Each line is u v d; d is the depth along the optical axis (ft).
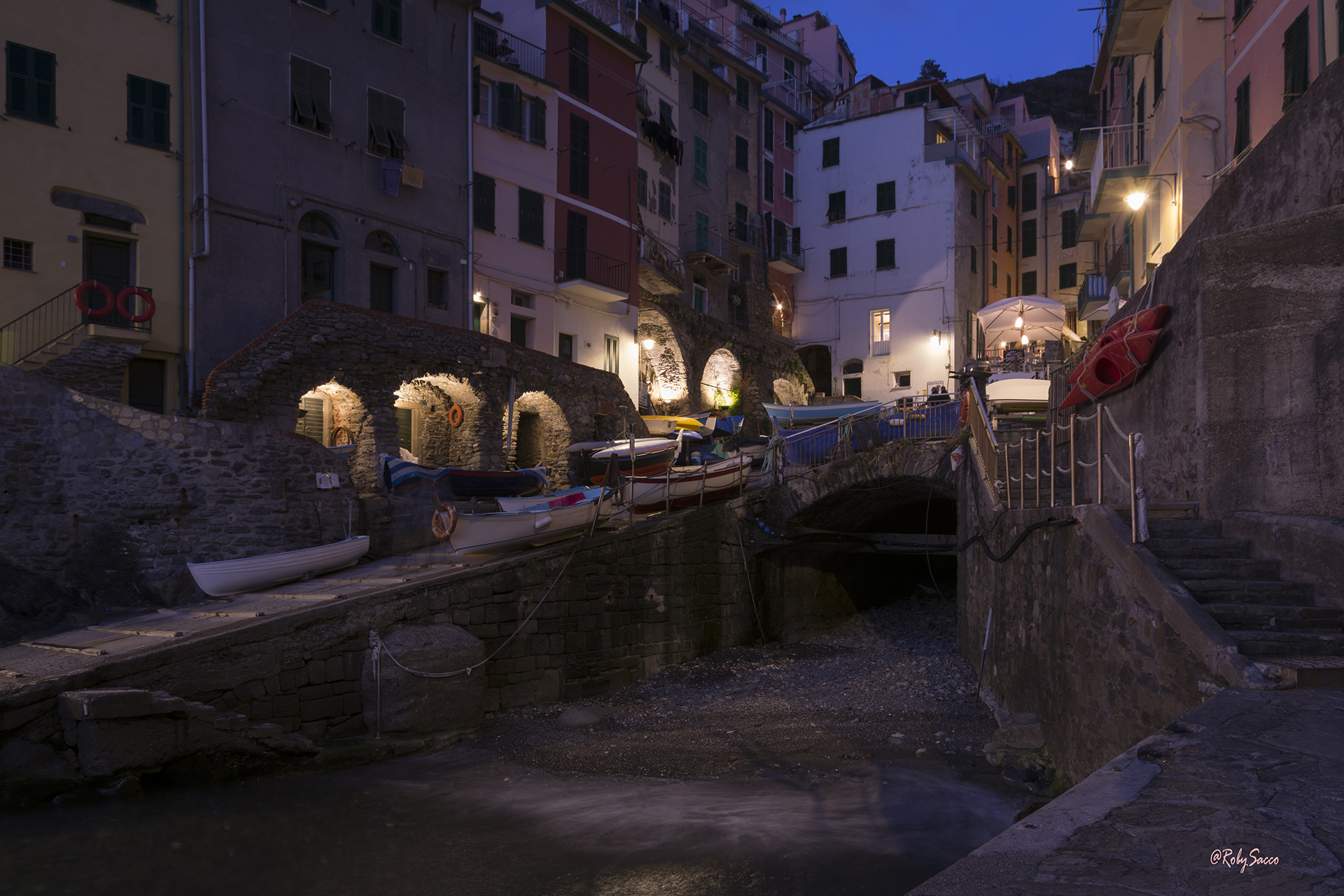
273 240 68.49
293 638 40.68
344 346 67.00
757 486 80.59
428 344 73.20
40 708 32.50
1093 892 9.04
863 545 81.00
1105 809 11.74
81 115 59.41
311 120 71.61
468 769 40.19
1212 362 29.17
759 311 144.87
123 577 51.85
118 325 59.93
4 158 56.13
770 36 165.48
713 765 41.22
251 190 67.31
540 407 87.86
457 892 26.68
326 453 61.00
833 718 50.21
